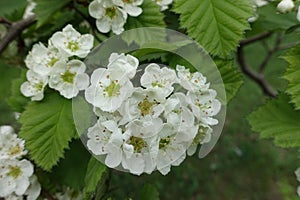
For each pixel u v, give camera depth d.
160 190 0.49
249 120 0.21
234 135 0.57
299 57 0.19
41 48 0.20
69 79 0.19
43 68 0.20
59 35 0.20
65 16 0.24
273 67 0.50
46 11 0.23
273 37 0.41
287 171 0.53
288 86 0.19
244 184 0.53
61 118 0.19
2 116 0.37
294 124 0.21
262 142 0.55
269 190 0.52
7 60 0.28
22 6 0.28
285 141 0.20
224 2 0.20
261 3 0.24
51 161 0.19
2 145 0.20
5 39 0.25
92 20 0.23
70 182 0.21
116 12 0.20
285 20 0.24
